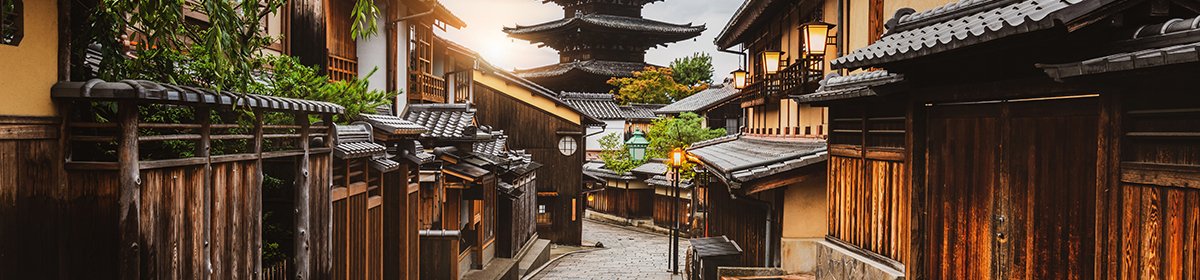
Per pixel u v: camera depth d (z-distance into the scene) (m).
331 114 6.76
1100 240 4.54
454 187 13.38
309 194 6.16
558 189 26.14
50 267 3.83
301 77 7.55
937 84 6.29
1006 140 5.57
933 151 6.58
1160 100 4.15
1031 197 5.30
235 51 4.41
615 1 48.91
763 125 19.02
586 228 35.38
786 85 13.29
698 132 32.16
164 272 4.16
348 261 7.46
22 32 3.60
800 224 10.88
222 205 4.96
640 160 24.89
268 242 6.36
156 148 5.46
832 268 8.98
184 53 5.73
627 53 51.84
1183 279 3.94
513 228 19.27
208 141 4.71
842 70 11.24
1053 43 4.54
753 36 20.08
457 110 16.28
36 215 3.75
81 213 3.86
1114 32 4.15
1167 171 4.04
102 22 4.49
